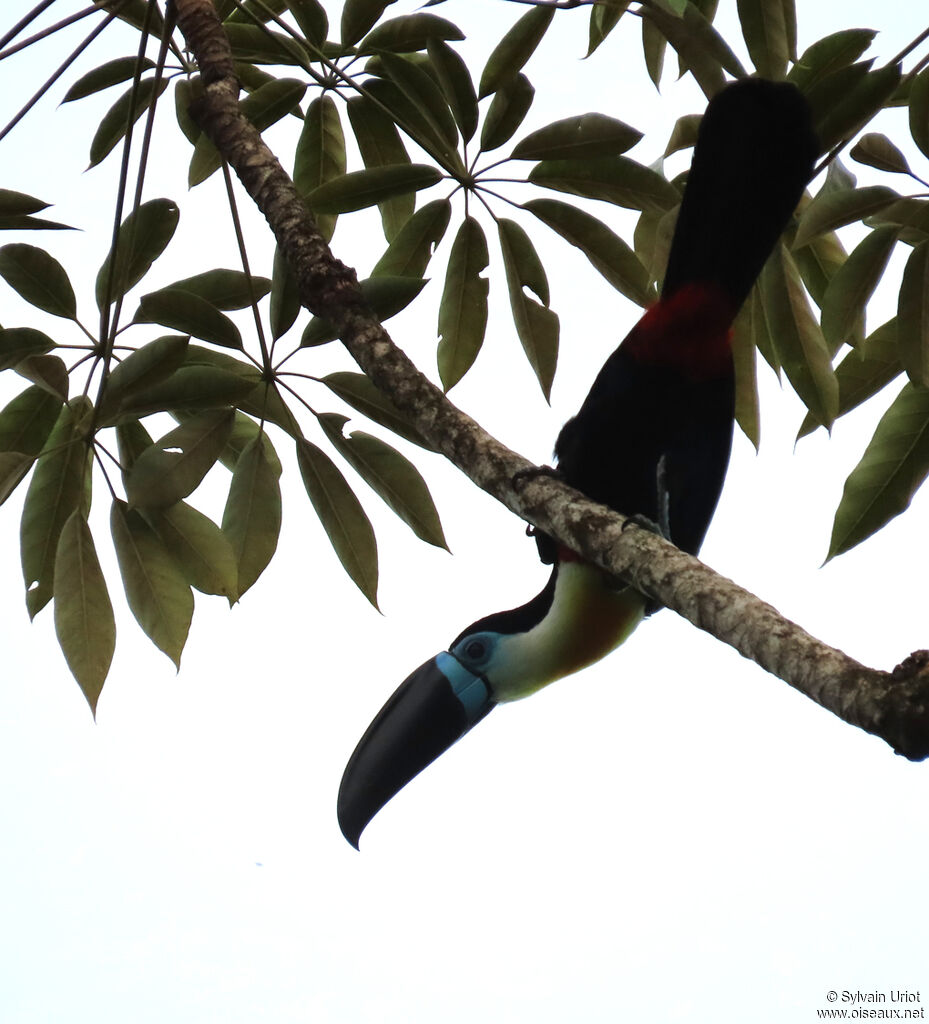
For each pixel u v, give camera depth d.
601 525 6.57
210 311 8.31
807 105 7.89
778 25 8.93
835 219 8.35
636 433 9.29
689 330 8.81
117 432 9.33
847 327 8.70
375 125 9.65
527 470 7.01
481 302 9.22
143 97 9.80
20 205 8.18
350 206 8.91
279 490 8.93
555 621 9.41
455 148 8.82
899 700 4.61
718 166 8.13
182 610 8.55
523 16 8.55
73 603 8.40
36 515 8.81
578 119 8.62
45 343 8.34
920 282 8.60
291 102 9.66
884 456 8.86
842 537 8.89
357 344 7.46
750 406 10.00
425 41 9.08
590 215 8.92
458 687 9.54
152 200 8.36
